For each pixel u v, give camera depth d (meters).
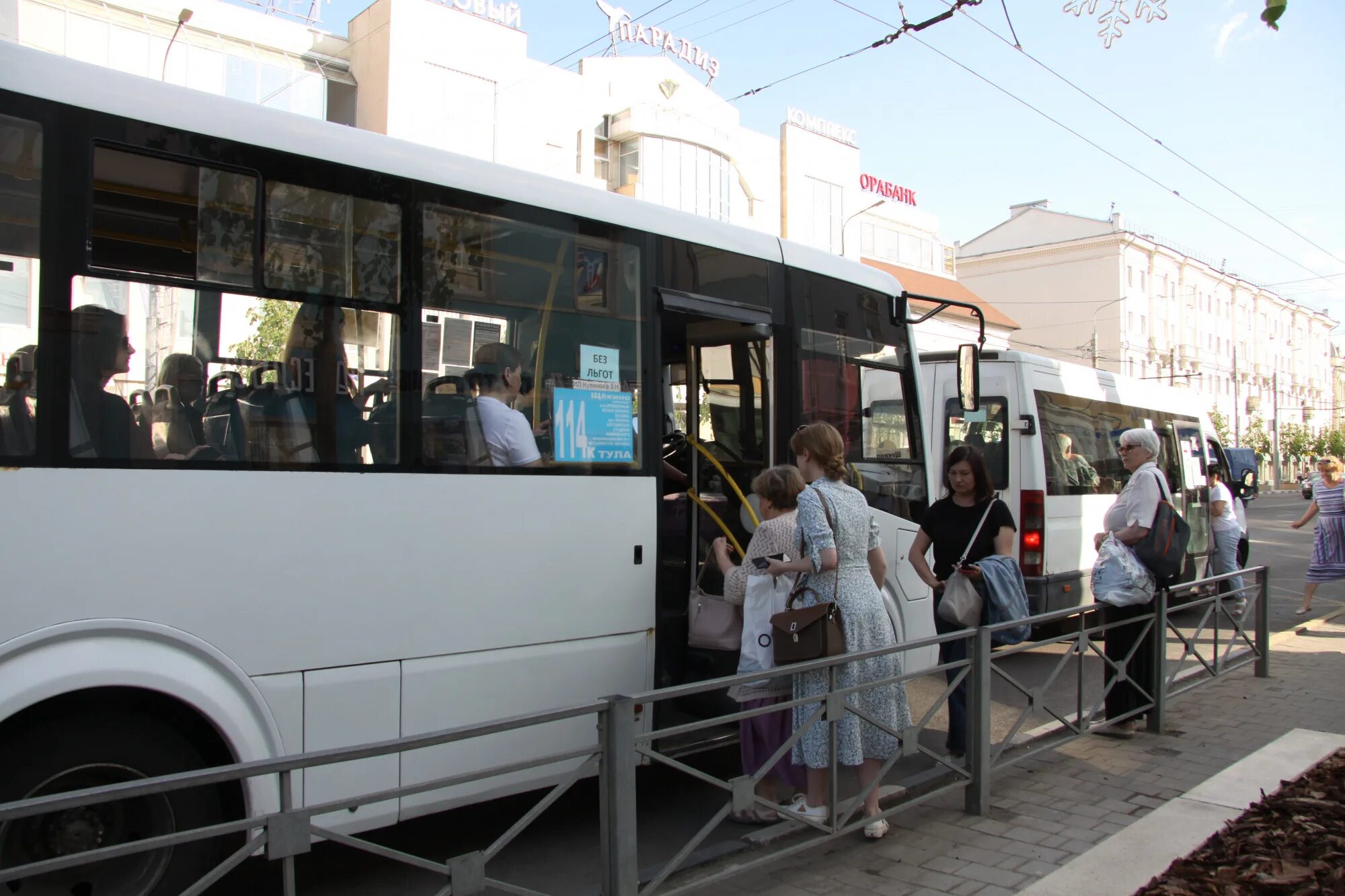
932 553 6.57
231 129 3.51
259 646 3.39
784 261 5.71
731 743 5.04
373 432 3.76
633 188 28.98
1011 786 5.25
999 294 59.50
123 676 3.07
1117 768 5.56
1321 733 6.09
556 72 25.72
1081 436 10.17
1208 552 12.44
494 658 4.04
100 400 3.15
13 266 3.04
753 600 4.46
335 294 3.71
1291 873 3.80
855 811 4.52
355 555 3.65
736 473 5.79
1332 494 11.09
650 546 4.69
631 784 3.21
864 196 39.09
